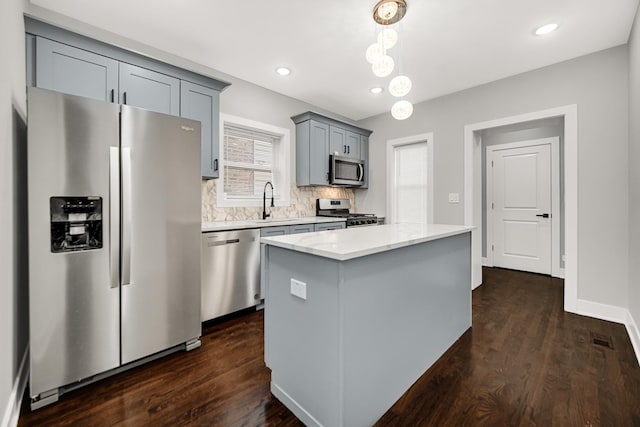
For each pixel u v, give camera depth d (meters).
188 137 2.00
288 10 2.11
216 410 1.46
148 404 1.50
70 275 1.55
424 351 1.81
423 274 1.80
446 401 1.54
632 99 2.28
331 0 2.00
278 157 3.80
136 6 2.07
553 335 2.28
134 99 2.26
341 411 1.22
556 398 1.54
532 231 4.37
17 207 1.57
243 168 3.46
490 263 4.79
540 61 2.82
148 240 1.82
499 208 4.68
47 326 1.49
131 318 1.76
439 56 2.74
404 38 2.44
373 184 4.59
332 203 4.26
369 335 1.37
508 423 1.37
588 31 2.34
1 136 1.31
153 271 1.84
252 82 3.38
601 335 2.26
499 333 2.33
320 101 3.97
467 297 2.40
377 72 1.98
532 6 2.05
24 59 1.78
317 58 2.81
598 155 2.62
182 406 1.48
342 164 4.11
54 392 1.51
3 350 1.28
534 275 4.19
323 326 1.29
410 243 1.54
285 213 3.80
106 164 1.64
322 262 1.29
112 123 1.66
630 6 2.04
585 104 2.69
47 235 1.48
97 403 1.50
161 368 1.82
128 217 1.71
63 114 1.51
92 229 1.65
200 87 2.66
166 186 1.89
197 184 2.05
